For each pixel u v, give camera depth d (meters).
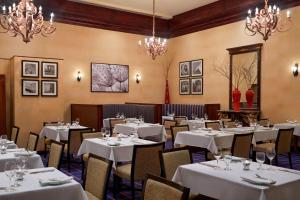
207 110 10.36
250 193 2.60
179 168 3.27
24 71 8.41
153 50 10.12
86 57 10.94
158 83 12.91
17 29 6.66
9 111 9.03
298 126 7.95
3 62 9.15
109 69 11.51
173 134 6.64
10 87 9.05
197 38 11.77
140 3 10.96
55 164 3.85
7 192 2.43
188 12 11.91
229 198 2.77
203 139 5.78
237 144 5.02
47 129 7.65
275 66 9.16
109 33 11.52
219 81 10.88
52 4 10.01
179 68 12.59
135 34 12.21
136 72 12.26
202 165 3.34
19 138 8.24
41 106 8.66
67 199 2.63
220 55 10.85
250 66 9.81
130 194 4.72
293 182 2.73
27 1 6.39
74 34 10.65
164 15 12.37
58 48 10.27
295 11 8.66
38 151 8.29
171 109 11.72
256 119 9.16
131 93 12.12
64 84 10.44
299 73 8.55
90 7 10.88
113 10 11.45
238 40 10.21
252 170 3.12
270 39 9.27
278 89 9.08
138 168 4.15
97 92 11.21
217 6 10.73
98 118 9.04
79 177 5.71
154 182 2.38
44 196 2.53
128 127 7.77
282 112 8.98
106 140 5.28
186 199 2.10
